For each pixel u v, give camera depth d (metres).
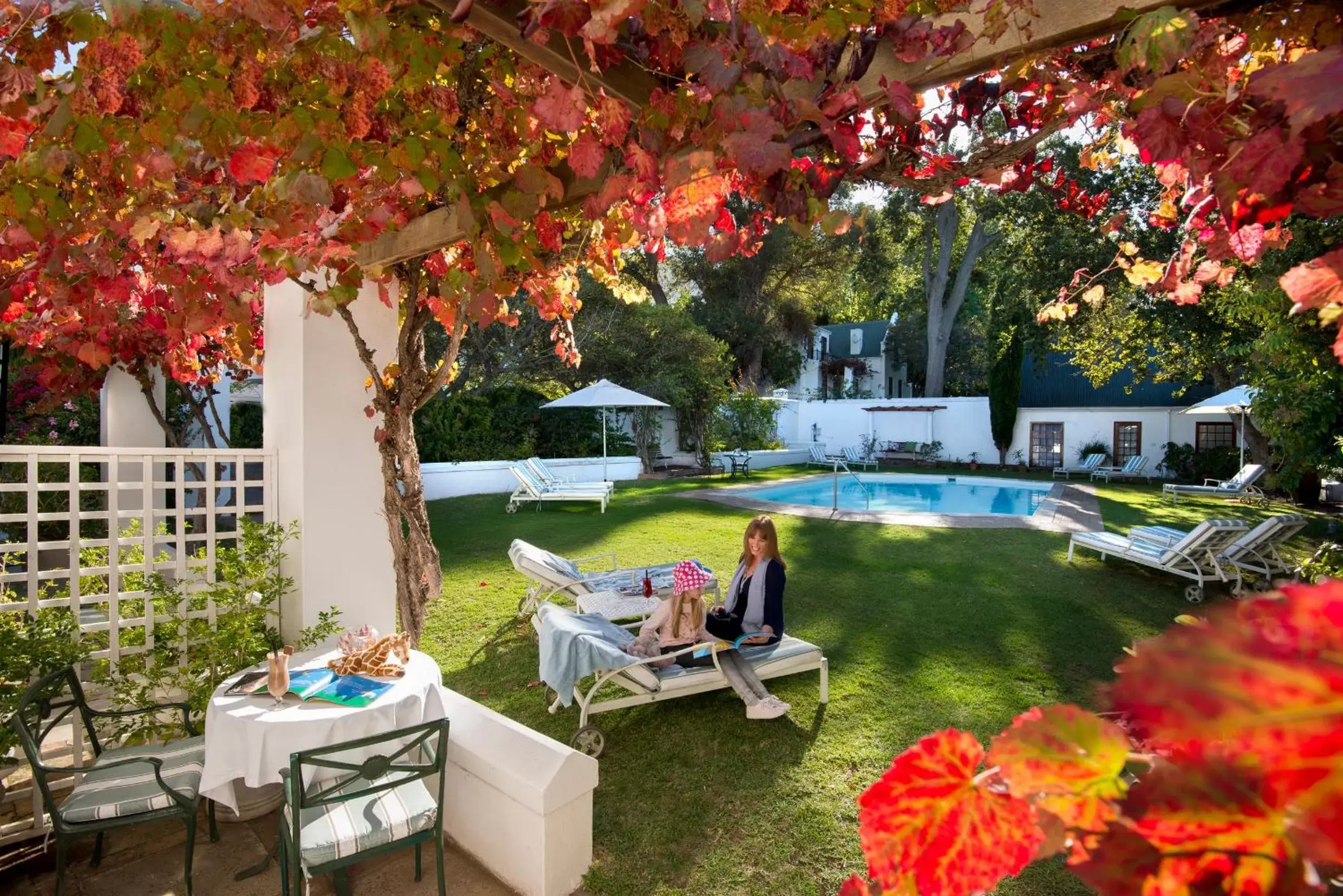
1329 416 9.01
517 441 18.52
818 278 30.47
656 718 4.82
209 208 3.29
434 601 7.50
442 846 3.13
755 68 1.95
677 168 2.11
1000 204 19.64
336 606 4.51
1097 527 11.67
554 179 2.80
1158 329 16.75
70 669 3.57
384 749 3.35
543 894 3.16
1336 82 0.68
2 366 6.53
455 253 4.02
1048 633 6.47
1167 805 0.35
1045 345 23.98
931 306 30.92
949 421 27.44
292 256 3.22
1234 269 2.60
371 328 4.58
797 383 36.78
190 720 3.95
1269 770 0.32
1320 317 0.80
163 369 6.38
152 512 4.10
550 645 4.49
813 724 4.70
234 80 2.56
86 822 3.08
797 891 3.20
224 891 3.30
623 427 22.41
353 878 3.40
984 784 0.48
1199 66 1.69
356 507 4.55
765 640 4.86
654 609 6.11
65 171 3.07
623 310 21.72
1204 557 8.02
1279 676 0.31
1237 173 1.06
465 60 2.93
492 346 18.56
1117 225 3.11
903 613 7.04
